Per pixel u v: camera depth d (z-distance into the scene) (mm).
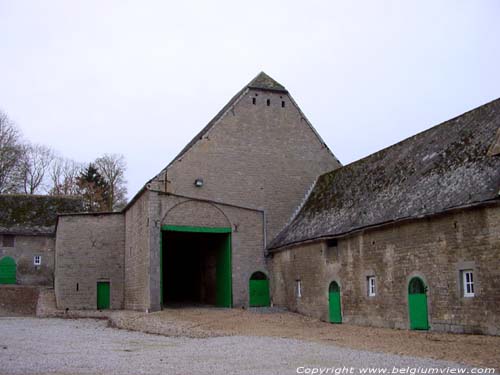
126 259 31828
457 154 19234
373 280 20766
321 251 24422
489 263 15312
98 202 56969
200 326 21328
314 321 23578
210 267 32031
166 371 11461
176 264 36688
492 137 17875
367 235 21078
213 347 15609
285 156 31141
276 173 30719
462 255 16297
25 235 42219
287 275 27672
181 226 27531
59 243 32344
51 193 58094
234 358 13227
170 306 30438
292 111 31953
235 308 28250
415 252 18312
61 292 31812
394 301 19266
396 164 23375
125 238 32344
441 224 17234
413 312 18250
